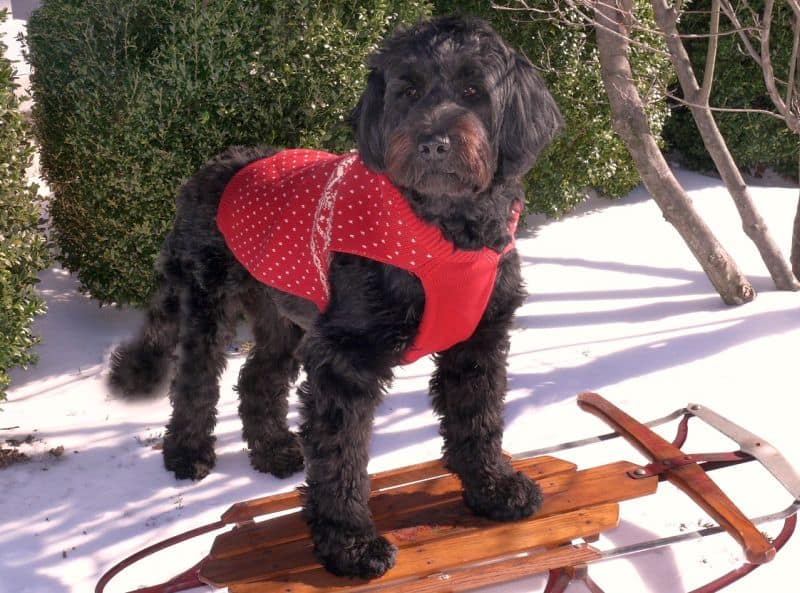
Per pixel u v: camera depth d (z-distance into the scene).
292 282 1.41
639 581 1.40
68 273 2.70
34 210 1.97
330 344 1.31
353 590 1.29
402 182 1.19
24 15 5.45
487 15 2.88
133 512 1.62
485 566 1.31
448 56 1.21
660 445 1.57
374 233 1.26
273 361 1.74
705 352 2.15
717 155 2.46
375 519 1.47
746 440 1.53
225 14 2.09
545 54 2.87
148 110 2.11
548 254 2.92
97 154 2.14
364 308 1.29
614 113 2.38
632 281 2.67
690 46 3.46
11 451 1.79
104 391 2.06
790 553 1.44
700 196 3.44
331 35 2.16
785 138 3.57
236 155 1.66
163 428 1.91
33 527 1.57
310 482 1.38
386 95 1.26
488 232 1.26
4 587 1.41
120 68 2.14
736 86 3.45
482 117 1.24
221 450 1.86
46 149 2.37
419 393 2.06
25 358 1.96
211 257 1.62
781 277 2.53
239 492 1.69
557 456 1.75
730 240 2.98
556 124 1.35
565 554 1.32
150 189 2.18
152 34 2.15
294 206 1.40
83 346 2.28
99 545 1.52
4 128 1.89
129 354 1.89
